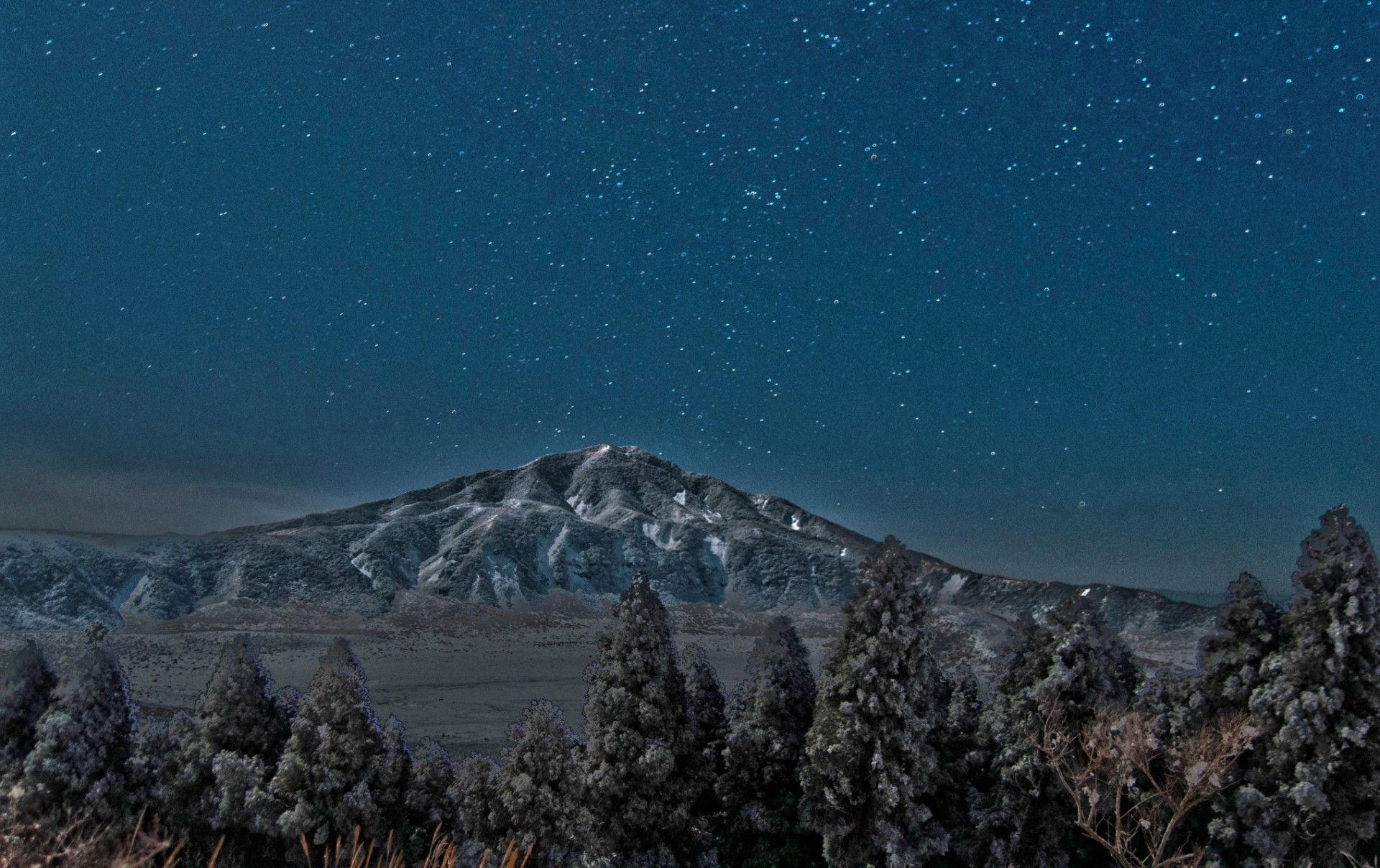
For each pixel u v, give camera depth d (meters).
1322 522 21.50
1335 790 19.83
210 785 20.44
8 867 9.45
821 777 21.97
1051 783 21.02
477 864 19.16
